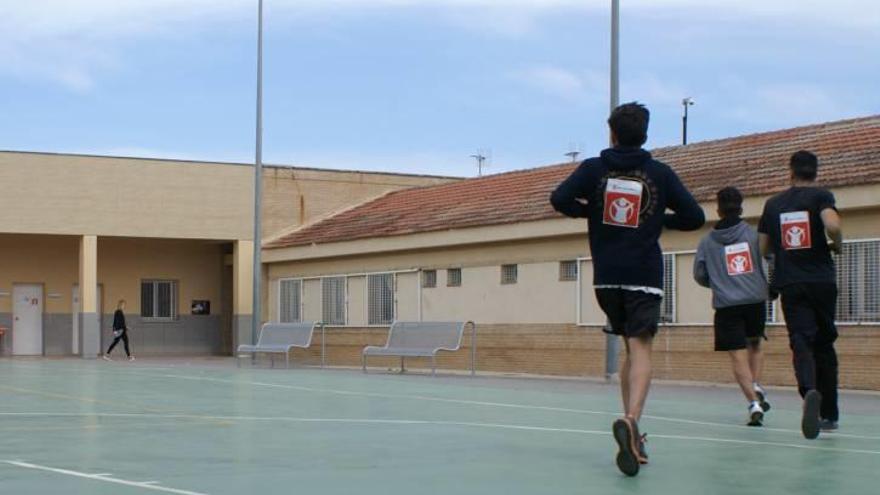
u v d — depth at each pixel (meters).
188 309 42.62
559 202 8.41
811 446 9.96
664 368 24.88
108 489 7.67
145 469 8.70
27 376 22.91
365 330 34.16
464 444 10.29
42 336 40.62
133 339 41.75
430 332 27.55
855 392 20.56
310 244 36.38
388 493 7.52
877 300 20.89
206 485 7.86
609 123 8.41
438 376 26.28
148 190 38.69
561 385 21.27
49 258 40.81
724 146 28.41
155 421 12.73
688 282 24.53
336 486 7.82
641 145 8.38
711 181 25.33
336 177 40.94
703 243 12.39
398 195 39.53
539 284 28.31
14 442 10.63
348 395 17.14
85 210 37.91
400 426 12.01
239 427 11.96
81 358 38.22
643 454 8.40
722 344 12.16
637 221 8.21
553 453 9.59
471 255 30.50
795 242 10.78
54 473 8.49
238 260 39.72
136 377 22.52
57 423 12.54
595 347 26.55
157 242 41.84
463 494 7.46
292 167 40.38
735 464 8.77
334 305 35.81
